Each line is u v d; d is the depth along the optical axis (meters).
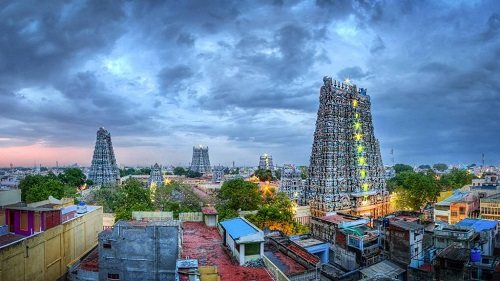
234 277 39.66
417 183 145.00
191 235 59.66
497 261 52.84
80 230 63.12
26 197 119.81
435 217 115.19
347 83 151.75
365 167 151.38
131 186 121.25
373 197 150.38
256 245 45.75
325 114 142.62
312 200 140.25
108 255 46.34
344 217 95.00
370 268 61.81
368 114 158.88
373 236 71.75
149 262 46.00
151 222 49.03
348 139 148.38
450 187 192.50
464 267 50.78
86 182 195.25
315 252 71.06
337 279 58.38
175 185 148.50
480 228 73.19
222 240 56.12
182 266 37.81
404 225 68.62
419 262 63.97
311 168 146.88
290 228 97.06
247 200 124.62
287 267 49.66
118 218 92.75
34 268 47.53
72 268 52.12
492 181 195.38
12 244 42.88
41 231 50.34
